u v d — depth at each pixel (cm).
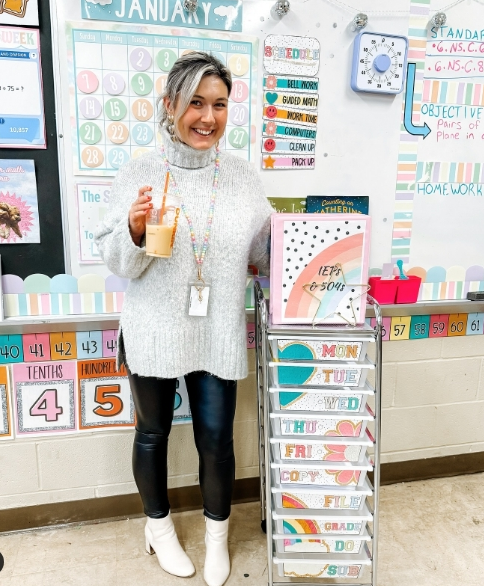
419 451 203
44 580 150
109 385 169
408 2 160
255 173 140
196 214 126
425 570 158
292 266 128
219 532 150
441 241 183
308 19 155
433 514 184
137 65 147
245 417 183
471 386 200
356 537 142
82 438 171
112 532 172
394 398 194
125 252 119
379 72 161
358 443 138
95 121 148
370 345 186
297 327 131
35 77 142
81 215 154
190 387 143
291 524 143
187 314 129
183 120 120
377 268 179
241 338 134
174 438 179
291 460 141
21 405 163
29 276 155
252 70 154
